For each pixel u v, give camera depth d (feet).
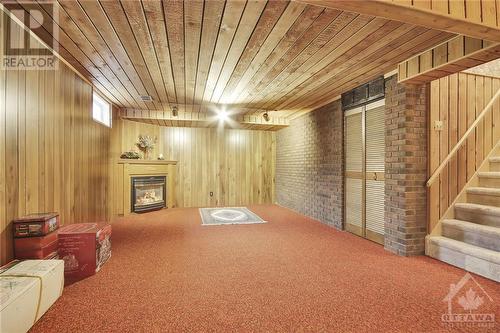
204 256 9.50
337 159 13.85
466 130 10.09
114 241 11.37
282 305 6.18
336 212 13.88
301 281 7.45
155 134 20.35
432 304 6.20
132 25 6.80
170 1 5.77
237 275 7.86
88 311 5.89
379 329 5.26
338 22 6.57
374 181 11.46
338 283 7.32
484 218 8.83
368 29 6.89
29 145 7.23
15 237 6.55
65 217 9.36
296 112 17.89
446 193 9.75
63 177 9.20
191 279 7.57
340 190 13.56
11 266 6.04
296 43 7.73
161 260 9.07
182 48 8.13
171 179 20.54
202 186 21.83
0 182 6.15
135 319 5.60
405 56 8.66
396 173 9.78
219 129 22.21
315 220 15.92
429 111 9.49
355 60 9.00
